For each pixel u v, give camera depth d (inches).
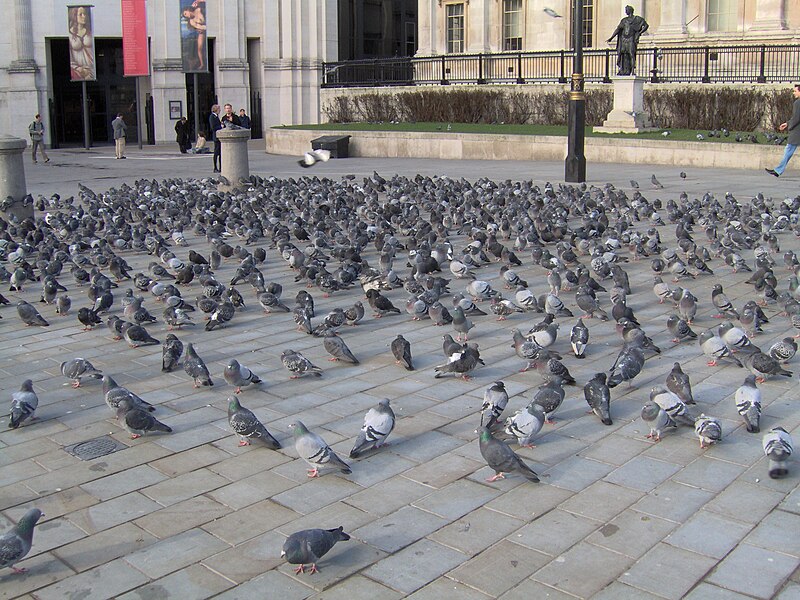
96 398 257.6
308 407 245.3
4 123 1413.6
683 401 227.9
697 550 165.0
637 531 172.9
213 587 158.6
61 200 703.1
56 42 1435.8
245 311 354.3
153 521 183.0
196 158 1147.9
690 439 215.9
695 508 181.2
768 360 248.2
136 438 226.7
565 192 605.6
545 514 181.0
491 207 545.0
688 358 277.3
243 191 682.8
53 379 275.3
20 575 164.1
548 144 919.7
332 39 1466.5
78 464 211.6
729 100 909.8
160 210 604.1
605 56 1067.9
